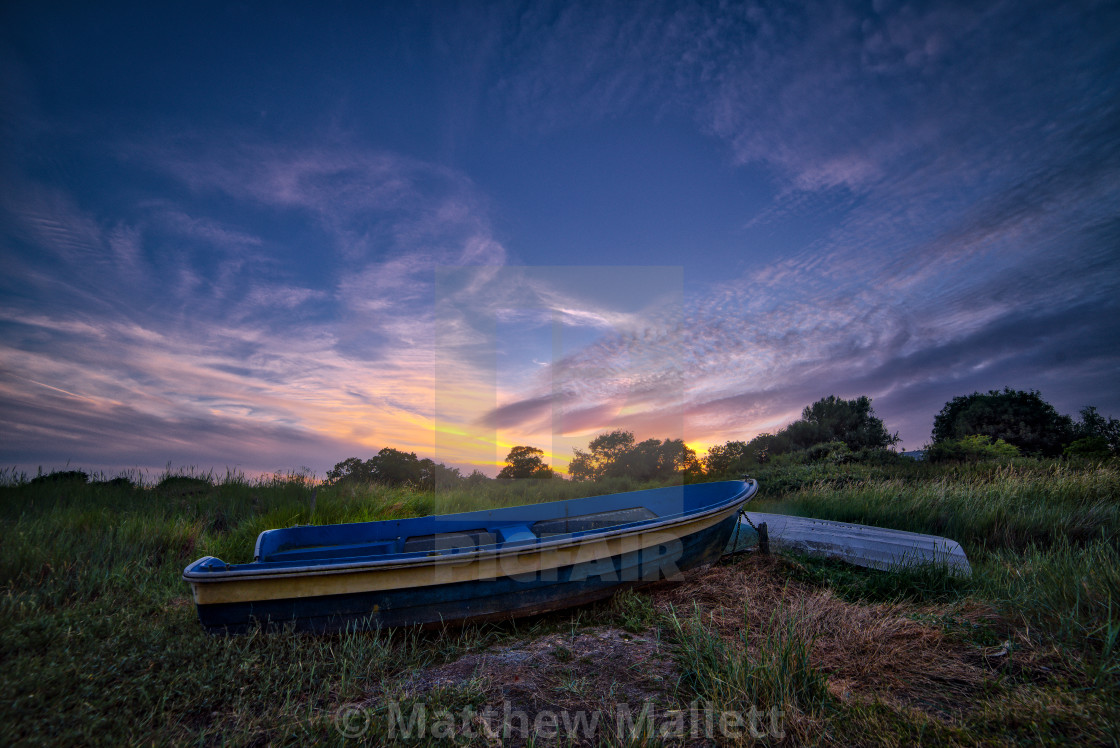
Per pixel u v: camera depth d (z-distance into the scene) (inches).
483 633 177.8
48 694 121.1
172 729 117.4
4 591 184.1
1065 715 111.3
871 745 108.7
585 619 186.2
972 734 109.6
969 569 207.2
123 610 171.9
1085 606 157.6
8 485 328.2
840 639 154.9
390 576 160.7
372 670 147.1
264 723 120.7
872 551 229.1
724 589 204.7
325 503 313.1
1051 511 285.0
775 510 360.2
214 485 387.5
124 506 317.4
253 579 152.3
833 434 683.4
